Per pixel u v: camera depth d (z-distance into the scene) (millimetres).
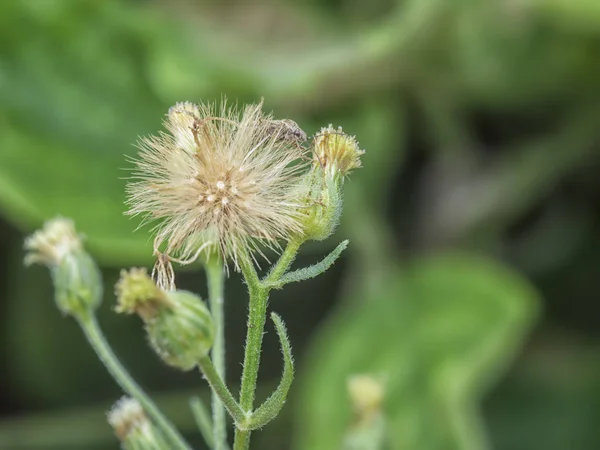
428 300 186
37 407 197
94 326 127
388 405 176
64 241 130
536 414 191
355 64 179
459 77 186
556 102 191
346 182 187
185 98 183
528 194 198
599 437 187
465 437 171
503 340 178
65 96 182
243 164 112
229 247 110
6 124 177
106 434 190
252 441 195
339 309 191
